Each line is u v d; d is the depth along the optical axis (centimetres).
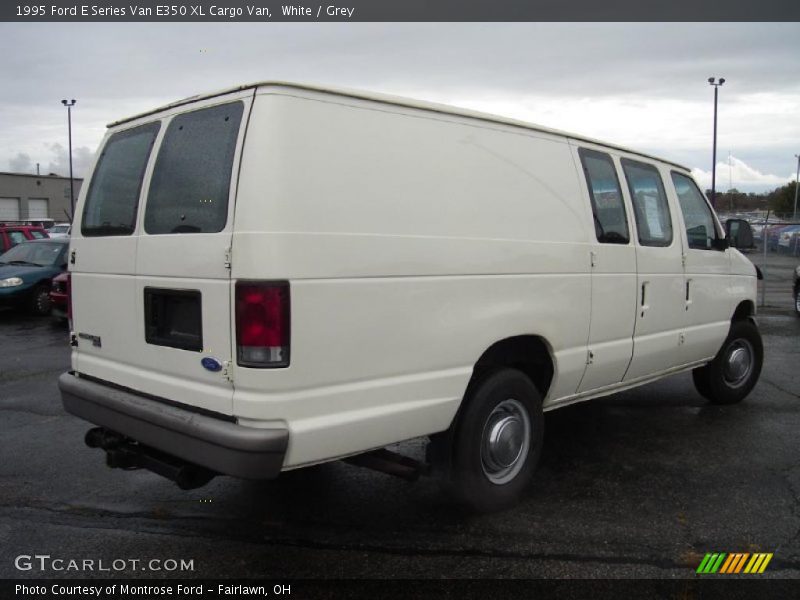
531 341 433
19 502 436
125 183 388
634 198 509
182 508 425
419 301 354
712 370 637
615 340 489
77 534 391
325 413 321
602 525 400
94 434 395
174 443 335
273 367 303
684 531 393
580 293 451
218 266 315
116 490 455
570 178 452
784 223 1748
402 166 351
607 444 546
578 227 451
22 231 1730
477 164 389
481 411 397
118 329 383
